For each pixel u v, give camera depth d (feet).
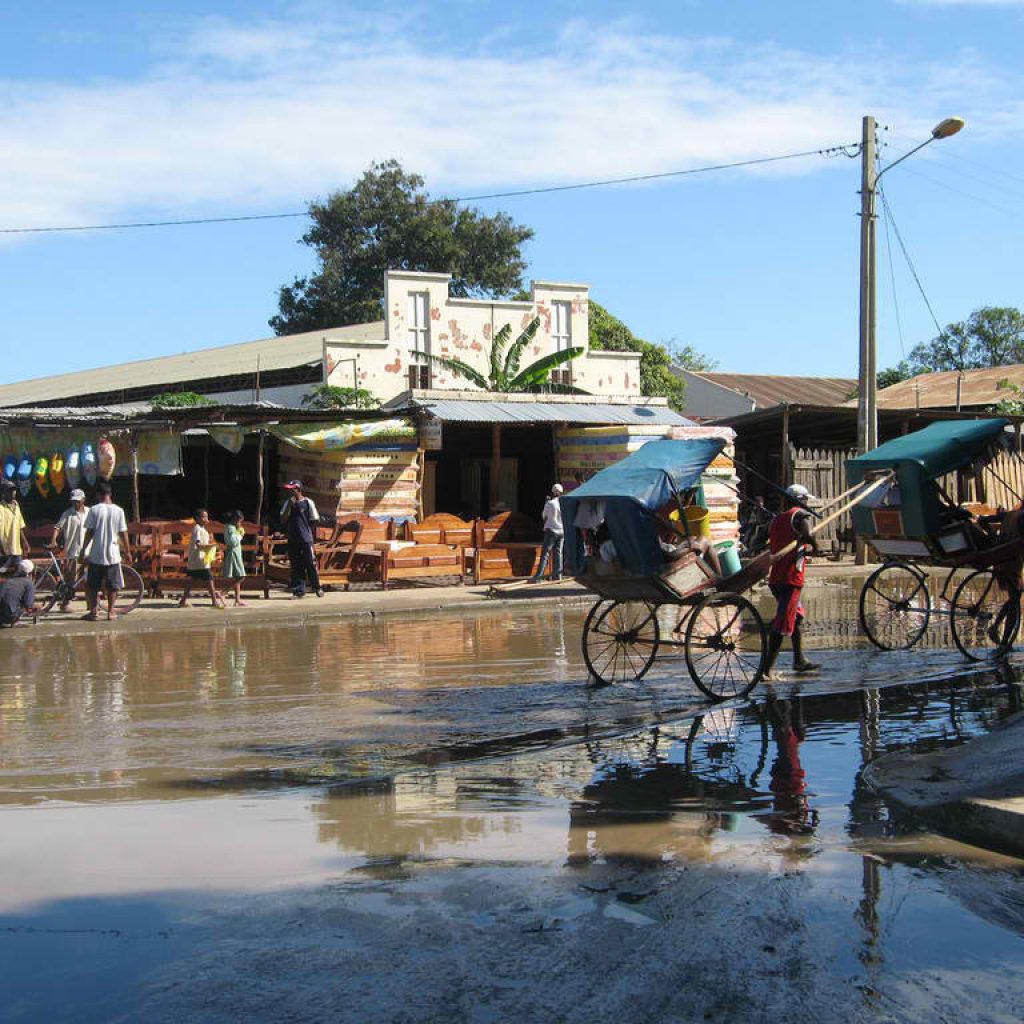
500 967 14.96
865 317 74.49
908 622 50.34
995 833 19.80
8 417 64.34
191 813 22.21
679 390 142.31
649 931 16.11
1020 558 40.50
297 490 65.31
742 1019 13.51
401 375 99.14
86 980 14.69
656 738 28.81
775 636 36.22
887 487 41.52
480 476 96.53
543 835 20.70
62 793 23.72
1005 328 183.01
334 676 39.24
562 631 51.55
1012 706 32.19
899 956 15.28
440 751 27.61
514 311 104.58
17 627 52.42
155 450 65.31
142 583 58.34
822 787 23.97
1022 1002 13.97
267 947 15.67
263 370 102.42
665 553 33.91
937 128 68.44
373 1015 13.66
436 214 180.86
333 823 21.49
